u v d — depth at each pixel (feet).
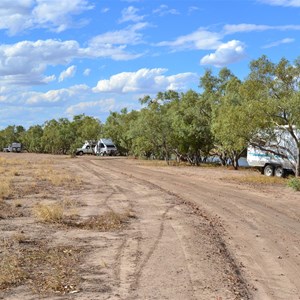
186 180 88.89
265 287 23.80
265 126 88.07
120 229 38.22
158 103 177.37
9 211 46.37
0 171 102.17
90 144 275.59
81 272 25.30
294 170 92.68
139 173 107.34
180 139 148.36
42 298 20.89
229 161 166.30
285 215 47.96
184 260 28.22
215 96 142.31
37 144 341.41
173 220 43.16
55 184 75.82
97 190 68.59
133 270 25.86
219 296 21.76
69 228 38.24
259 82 89.86
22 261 27.20
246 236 36.73
